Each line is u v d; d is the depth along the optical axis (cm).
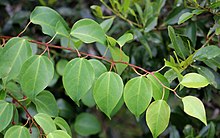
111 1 84
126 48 94
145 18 85
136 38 88
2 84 67
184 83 59
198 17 86
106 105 59
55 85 103
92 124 105
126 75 90
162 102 58
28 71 59
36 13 66
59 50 102
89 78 60
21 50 61
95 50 105
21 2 118
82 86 60
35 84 59
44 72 60
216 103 108
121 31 98
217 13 73
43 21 66
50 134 58
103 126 131
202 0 80
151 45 93
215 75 79
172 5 95
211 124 83
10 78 61
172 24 85
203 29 85
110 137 132
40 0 107
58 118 67
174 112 92
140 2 92
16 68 61
